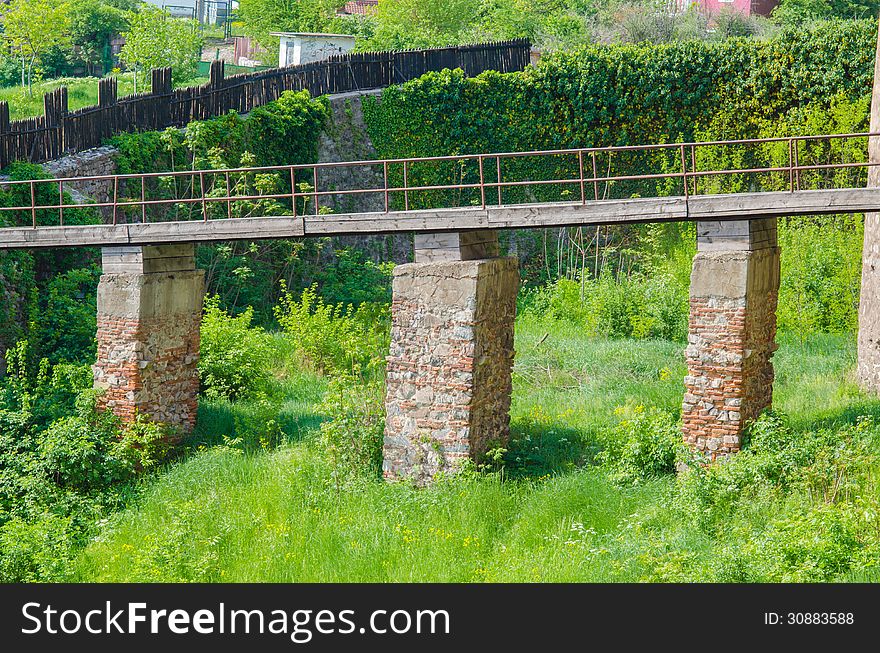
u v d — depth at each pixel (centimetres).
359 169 3328
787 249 2684
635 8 4538
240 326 2252
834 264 2634
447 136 3366
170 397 1867
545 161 3347
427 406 1612
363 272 3105
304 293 2541
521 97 3338
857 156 2978
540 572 1327
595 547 1398
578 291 2953
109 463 1727
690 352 1550
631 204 1531
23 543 1509
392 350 1633
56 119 2602
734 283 1513
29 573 1465
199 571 1401
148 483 1731
